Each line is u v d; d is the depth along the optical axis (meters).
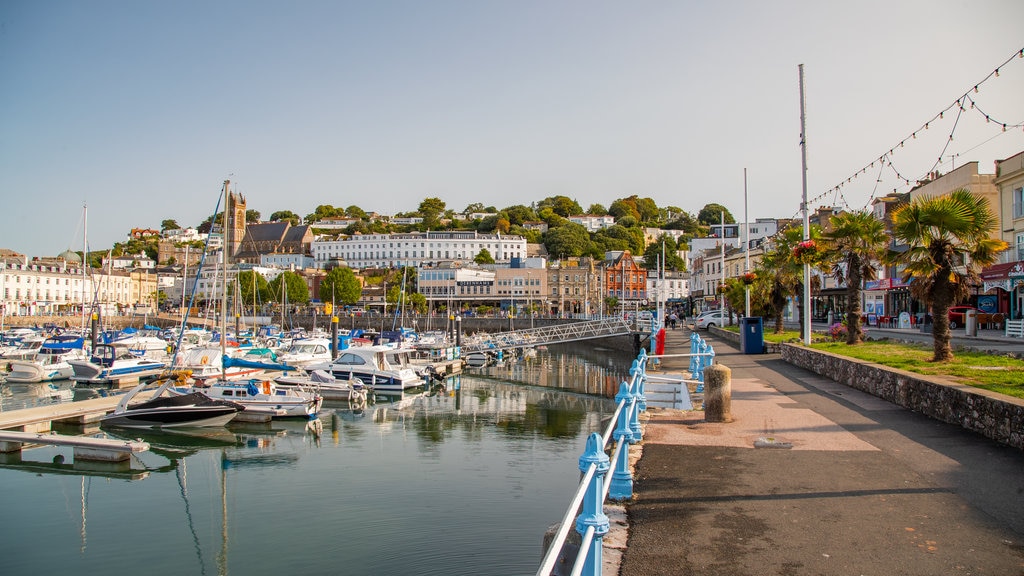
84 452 25.25
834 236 30.08
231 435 30.78
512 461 25.78
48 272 159.50
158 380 32.81
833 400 17.64
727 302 80.12
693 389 21.16
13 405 39.00
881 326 53.28
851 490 9.41
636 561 7.09
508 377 59.22
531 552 16.19
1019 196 40.16
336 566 15.47
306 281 197.00
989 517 8.23
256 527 18.16
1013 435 11.72
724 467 10.77
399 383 46.53
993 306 42.88
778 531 7.89
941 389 14.37
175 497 21.11
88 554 16.52
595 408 40.62
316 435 31.05
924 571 6.73
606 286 177.00
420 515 19.00
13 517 19.19
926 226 20.50
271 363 46.53
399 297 150.38
